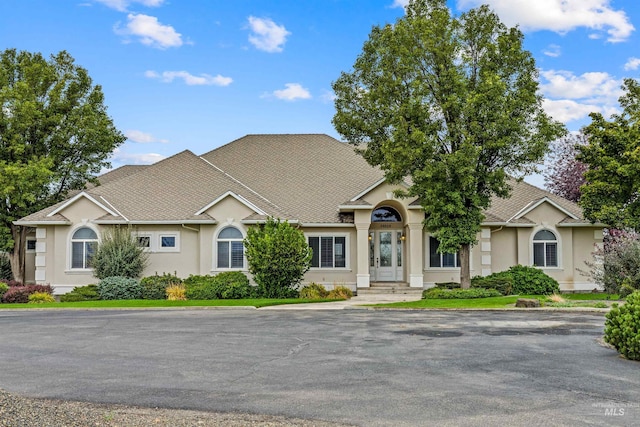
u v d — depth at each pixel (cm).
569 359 1134
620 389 890
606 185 2677
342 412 763
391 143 2541
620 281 2411
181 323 1777
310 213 3117
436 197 2477
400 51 2544
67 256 2923
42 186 3164
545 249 3108
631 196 2795
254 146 3691
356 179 3375
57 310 2272
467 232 2542
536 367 1057
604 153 2711
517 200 3241
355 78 2858
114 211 2947
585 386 909
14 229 3158
